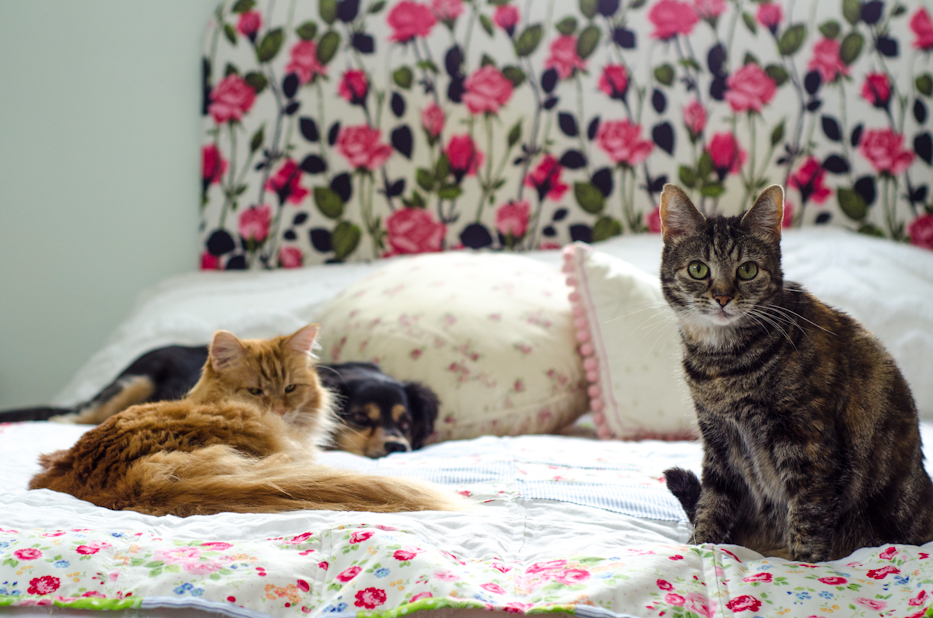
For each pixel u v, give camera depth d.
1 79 3.41
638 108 3.28
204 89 3.44
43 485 1.42
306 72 3.38
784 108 3.24
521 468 1.57
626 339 2.27
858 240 2.87
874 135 3.22
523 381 2.27
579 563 1.01
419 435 2.21
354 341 2.47
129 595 0.89
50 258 3.46
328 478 1.30
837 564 1.05
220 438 1.50
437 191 3.35
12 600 0.88
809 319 1.20
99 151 3.46
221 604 0.87
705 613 0.89
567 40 3.30
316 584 0.94
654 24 3.28
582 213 3.30
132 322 2.99
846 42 3.23
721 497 1.28
